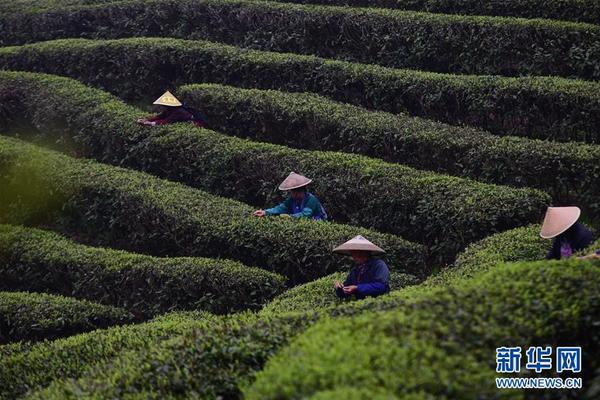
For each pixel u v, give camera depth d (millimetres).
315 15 58750
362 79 51469
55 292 37469
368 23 56750
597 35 49312
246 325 20344
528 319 17219
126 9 66688
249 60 55562
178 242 38062
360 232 34844
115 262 35875
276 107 48531
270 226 35594
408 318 16672
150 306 34375
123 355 21781
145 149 47375
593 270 19172
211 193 44844
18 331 32062
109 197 42188
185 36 64250
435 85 48531
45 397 19703
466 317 16781
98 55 59938
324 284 30391
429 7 59406
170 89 58844
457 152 40938
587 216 36938
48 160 45969
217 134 46781
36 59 61906
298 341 16734
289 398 14242
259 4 61656
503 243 31266
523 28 51031
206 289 33375
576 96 43750
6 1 74875
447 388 14008
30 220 44906
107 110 51219
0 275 38688
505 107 45938
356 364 14617
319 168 41125
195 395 17734
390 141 43531
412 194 37469
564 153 37469
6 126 56562
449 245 35500
